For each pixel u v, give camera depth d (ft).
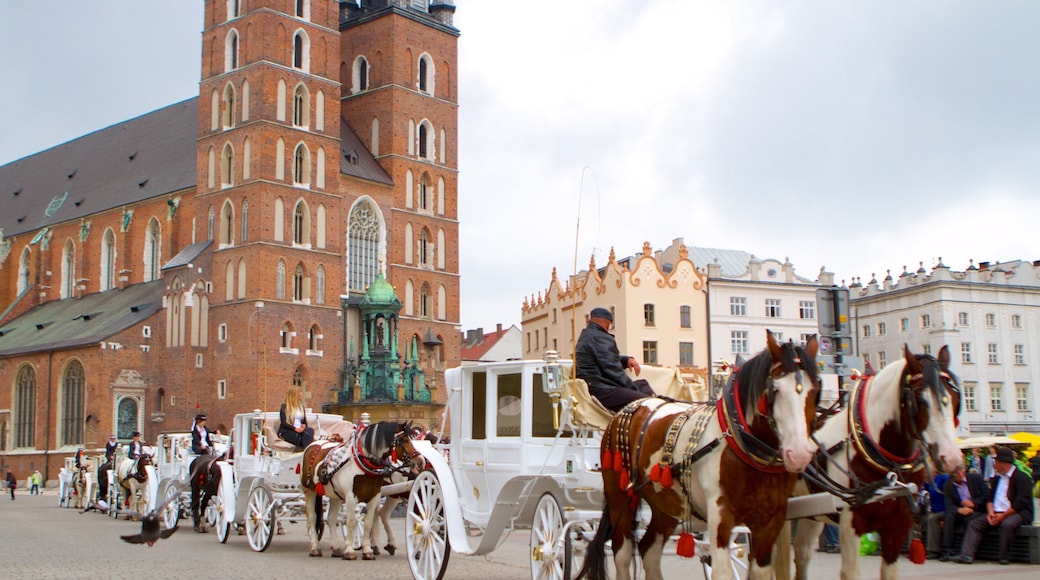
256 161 257.96
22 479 290.76
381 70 298.15
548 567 50.75
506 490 53.42
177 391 265.13
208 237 271.08
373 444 72.54
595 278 289.53
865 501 40.22
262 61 259.80
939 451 40.04
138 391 267.59
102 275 328.29
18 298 357.20
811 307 296.51
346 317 273.75
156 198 306.96
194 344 263.90
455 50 312.71
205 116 273.75
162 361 270.67
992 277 311.06
